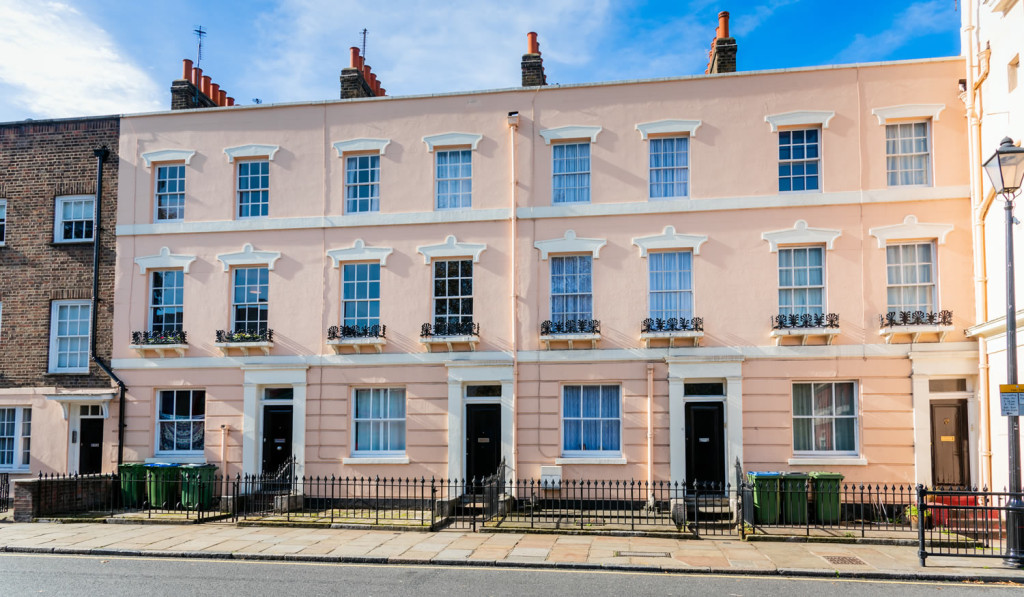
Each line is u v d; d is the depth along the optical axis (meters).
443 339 17.78
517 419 17.55
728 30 18.53
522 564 11.82
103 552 12.86
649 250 17.59
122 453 18.84
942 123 16.73
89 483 17.36
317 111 19.16
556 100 18.25
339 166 18.95
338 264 18.69
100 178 19.69
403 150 18.75
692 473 16.88
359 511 16.86
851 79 17.14
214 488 18.22
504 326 17.92
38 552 13.05
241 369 18.69
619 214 17.70
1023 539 11.66
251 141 19.33
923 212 16.62
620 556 12.37
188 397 19.09
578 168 18.16
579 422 17.64
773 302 17.02
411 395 18.08
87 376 19.34
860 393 16.53
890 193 16.73
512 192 18.12
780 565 11.78
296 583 10.67
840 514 15.32
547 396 17.56
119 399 19.00
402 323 18.31
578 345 17.56
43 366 19.59
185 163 19.59
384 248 18.56
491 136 18.44
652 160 17.89
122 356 19.20
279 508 17.05
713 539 13.97
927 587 10.67
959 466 16.09
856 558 12.31
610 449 17.47
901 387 16.34
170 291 19.41
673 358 17.02
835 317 16.62
